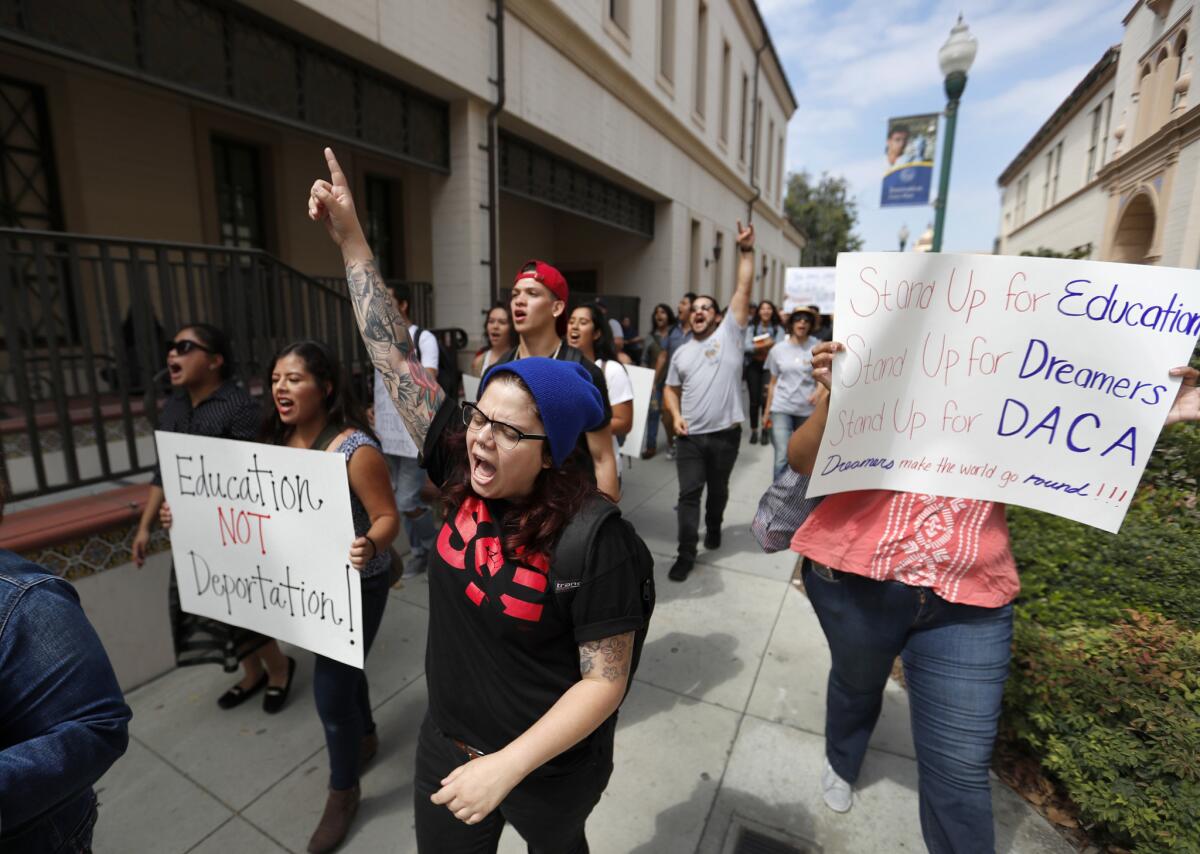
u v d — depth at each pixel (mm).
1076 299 1465
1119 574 2377
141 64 4324
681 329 7352
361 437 2016
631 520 5129
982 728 1581
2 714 929
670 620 3469
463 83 6926
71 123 5539
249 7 4926
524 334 2340
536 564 1157
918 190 8242
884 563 1645
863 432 1615
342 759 2018
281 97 5379
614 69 10203
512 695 1229
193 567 2250
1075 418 1498
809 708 2709
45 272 2693
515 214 13188
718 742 2500
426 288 8102
